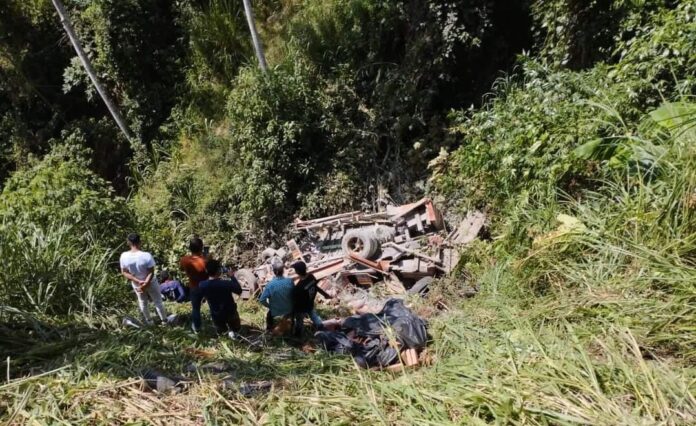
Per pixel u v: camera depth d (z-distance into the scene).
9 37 15.74
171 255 11.19
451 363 4.39
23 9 15.80
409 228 9.48
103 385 4.41
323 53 12.13
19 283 6.99
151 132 14.83
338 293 9.15
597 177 6.47
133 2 14.30
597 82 7.09
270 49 13.62
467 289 7.40
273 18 14.08
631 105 6.45
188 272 6.89
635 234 4.84
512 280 5.95
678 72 6.41
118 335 5.66
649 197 5.00
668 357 3.77
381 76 11.33
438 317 6.27
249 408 3.96
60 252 7.75
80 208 9.41
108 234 10.02
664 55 6.30
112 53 14.31
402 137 11.02
